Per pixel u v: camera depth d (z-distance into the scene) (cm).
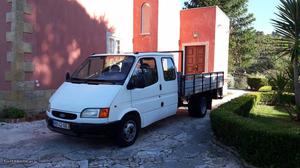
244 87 2439
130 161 548
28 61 917
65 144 645
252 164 523
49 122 628
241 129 553
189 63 1744
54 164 526
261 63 3406
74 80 688
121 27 1375
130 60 681
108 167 517
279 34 914
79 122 578
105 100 588
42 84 968
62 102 612
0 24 921
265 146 505
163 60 782
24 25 900
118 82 630
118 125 601
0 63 934
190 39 1730
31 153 584
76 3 1092
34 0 929
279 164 495
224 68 1866
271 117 1009
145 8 1508
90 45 1168
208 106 1042
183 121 907
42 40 962
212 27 1653
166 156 579
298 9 869
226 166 530
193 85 910
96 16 1195
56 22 1011
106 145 641
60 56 1033
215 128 676
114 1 1308
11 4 885
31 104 933
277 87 1310
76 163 533
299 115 951
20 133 729
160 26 1489
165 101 770
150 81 715
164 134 745
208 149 626
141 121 674
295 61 934
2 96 934
